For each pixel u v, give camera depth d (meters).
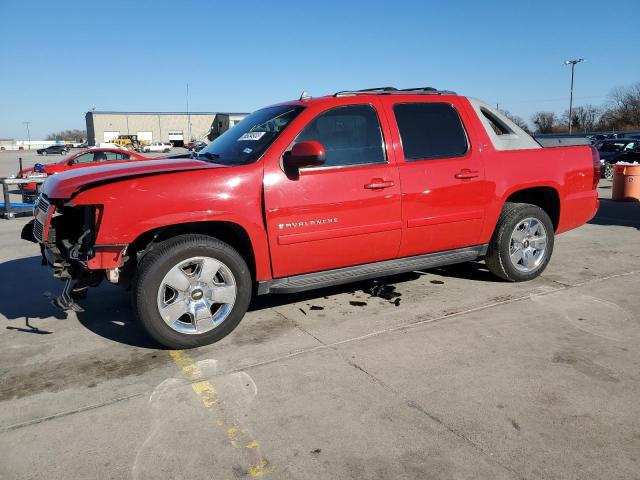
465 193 4.67
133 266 3.90
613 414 2.88
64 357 3.75
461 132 4.74
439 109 4.69
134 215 3.52
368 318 4.38
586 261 6.17
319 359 3.62
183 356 3.72
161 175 3.65
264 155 3.92
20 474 2.47
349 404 3.02
